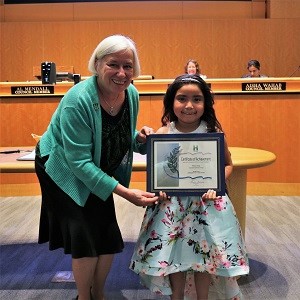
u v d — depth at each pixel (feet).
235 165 7.20
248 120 15.67
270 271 8.93
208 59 25.89
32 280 8.57
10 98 15.70
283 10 25.46
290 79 15.37
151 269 5.72
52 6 26.50
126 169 6.34
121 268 9.06
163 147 5.72
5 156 8.35
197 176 5.70
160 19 26.21
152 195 5.67
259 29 25.61
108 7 26.30
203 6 26.23
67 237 5.99
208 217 5.81
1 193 16.14
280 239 11.11
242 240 6.06
